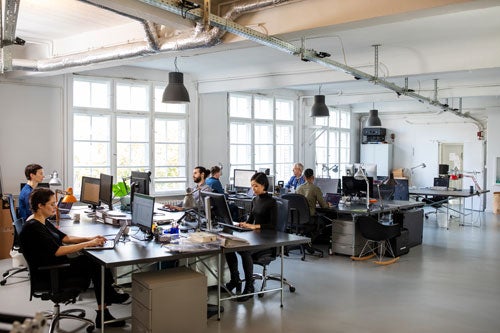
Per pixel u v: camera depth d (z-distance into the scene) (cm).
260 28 398
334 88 973
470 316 378
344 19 360
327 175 1121
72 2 394
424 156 1261
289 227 593
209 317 370
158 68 759
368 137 1286
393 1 340
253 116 938
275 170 997
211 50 453
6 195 561
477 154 1179
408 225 656
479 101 1107
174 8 302
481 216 1029
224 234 365
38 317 152
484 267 546
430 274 512
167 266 413
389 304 407
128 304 400
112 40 472
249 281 423
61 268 324
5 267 518
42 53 543
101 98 712
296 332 341
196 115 814
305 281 479
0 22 326
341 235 597
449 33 521
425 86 859
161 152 783
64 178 660
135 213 386
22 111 620
